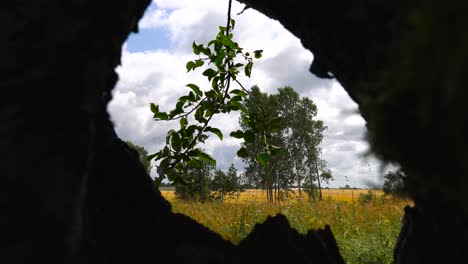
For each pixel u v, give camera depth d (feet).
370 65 5.27
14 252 3.51
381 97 3.83
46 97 3.96
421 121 3.54
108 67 5.25
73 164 3.99
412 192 4.65
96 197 6.46
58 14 4.10
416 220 6.68
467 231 4.70
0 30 3.92
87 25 4.28
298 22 6.98
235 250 7.86
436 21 3.09
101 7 4.58
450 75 2.89
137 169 8.26
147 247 7.39
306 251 8.30
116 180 7.39
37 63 3.97
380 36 4.86
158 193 8.89
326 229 10.05
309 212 25.30
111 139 7.04
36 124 3.85
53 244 3.68
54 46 4.05
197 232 8.79
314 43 6.74
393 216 22.89
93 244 5.57
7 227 3.51
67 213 3.80
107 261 6.04
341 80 6.60
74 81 4.15
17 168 3.63
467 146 3.08
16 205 3.57
